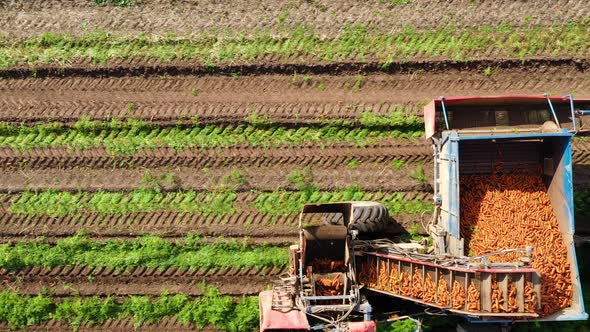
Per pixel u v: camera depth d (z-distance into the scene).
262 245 11.43
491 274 8.67
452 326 10.70
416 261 9.30
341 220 10.75
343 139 11.72
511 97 9.85
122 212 11.55
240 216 11.53
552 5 11.90
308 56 11.86
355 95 11.79
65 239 11.45
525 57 11.73
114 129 11.81
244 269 11.32
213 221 11.52
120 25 12.02
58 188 11.66
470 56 11.77
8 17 12.06
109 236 11.51
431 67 11.80
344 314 9.52
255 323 11.12
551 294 9.25
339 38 11.91
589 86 11.68
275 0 12.03
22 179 11.73
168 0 12.05
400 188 11.54
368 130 11.73
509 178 9.99
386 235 11.43
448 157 9.59
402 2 12.00
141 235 11.51
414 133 11.69
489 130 10.31
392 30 11.92
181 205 11.59
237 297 11.27
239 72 11.88
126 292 11.31
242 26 12.01
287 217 11.50
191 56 11.89
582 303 9.20
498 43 11.80
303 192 11.58
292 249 10.09
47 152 11.79
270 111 11.76
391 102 11.74
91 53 11.94
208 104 11.80
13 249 11.45
